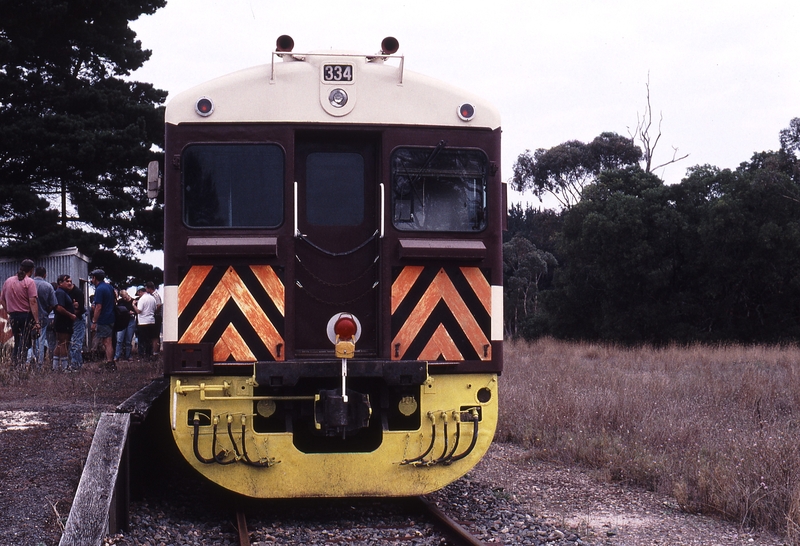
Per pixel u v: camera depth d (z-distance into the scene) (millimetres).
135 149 25578
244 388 5785
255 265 5816
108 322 13742
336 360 5668
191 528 5688
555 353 26859
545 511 6328
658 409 10148
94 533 4707
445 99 6094
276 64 5926
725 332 39312
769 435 7844
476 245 6004
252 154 5887
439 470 5961
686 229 39906
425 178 6039
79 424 7617
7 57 24812
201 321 5766
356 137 6066
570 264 45031
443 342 5969
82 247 25375
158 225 28406
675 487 6820
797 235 36562
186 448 5766
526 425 9828
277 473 5789
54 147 24734
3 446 6773
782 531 5680
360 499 6598
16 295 12195
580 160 58438
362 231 6082
